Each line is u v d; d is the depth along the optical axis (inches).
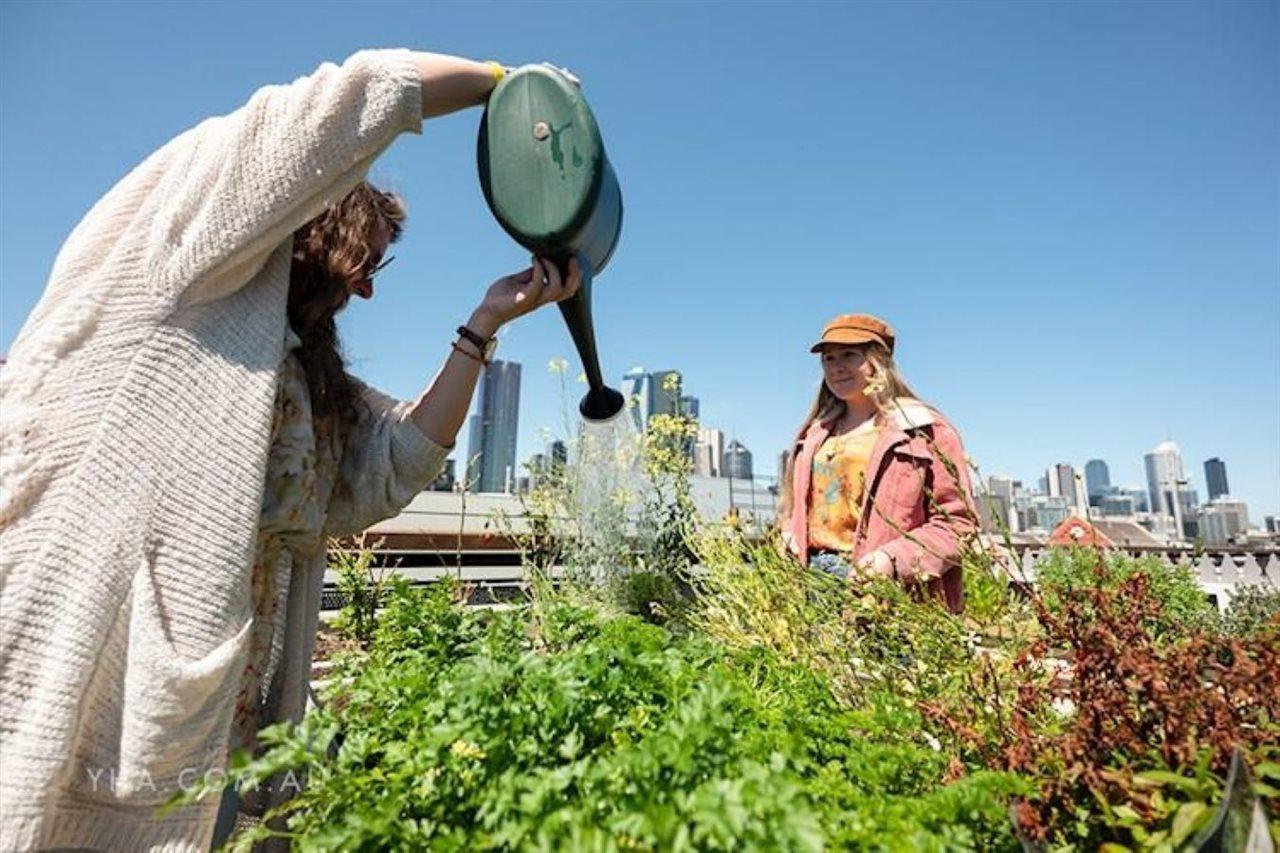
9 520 33.3
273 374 42.8
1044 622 41.1
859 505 92.2
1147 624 44.7
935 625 56.6
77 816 33.7
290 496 46.1
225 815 44.6
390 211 58.4
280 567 48.0
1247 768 30.5
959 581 77.9
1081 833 33.2
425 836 27.7
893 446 85.9
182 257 38.8
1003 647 54.2
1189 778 31.4
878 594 61.4
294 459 46.5
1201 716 34.1
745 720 36.2
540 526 167.9
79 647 33.1
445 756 31.0
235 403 40.4
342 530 56.6
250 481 40.3
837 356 101.3
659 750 26.1
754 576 85.7
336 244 51.0
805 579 75.7
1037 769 35.8
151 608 35.4
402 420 58.2
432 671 44.2
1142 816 31.7
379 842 26.8
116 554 34.9
